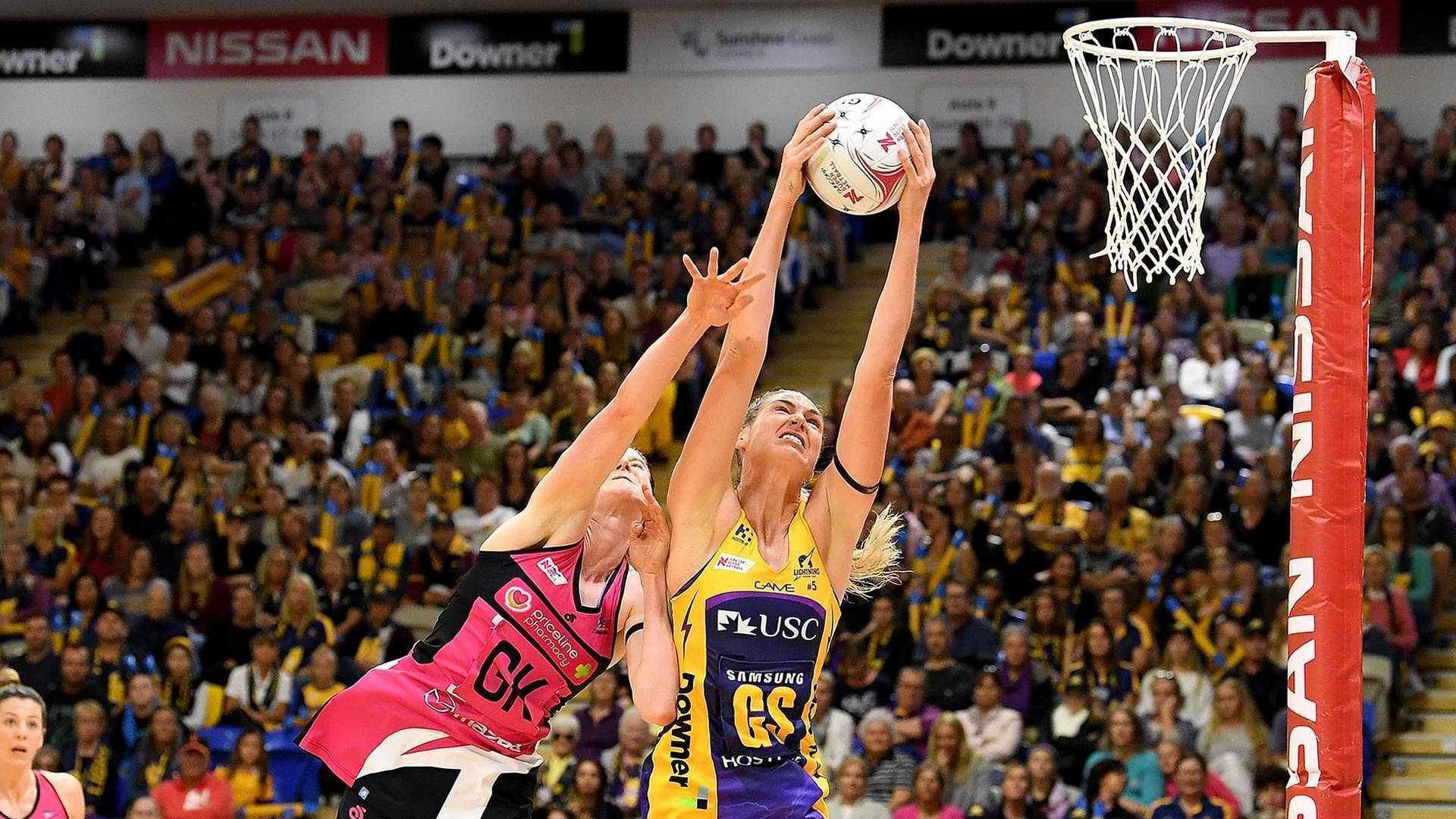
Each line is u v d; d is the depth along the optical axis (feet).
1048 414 43.86
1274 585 35.32
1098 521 37.58
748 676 13.23
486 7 65.31
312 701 36.40
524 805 14.24
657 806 13.21
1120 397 42.68
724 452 13.56
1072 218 52.65
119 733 35.58
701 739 13.21
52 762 34.22
